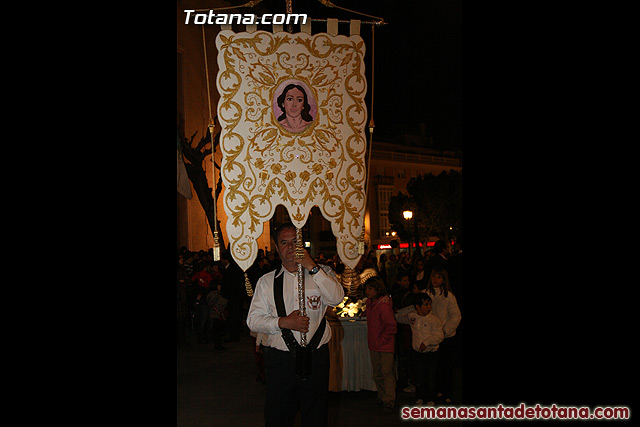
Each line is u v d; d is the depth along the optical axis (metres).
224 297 13.33
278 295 4.29
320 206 4.98
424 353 7.00
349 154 5.06
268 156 4.95
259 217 4.91
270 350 4.29
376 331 7.28
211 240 20.88
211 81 21.80
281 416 4.25
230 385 8.79
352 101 5.09
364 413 7.00
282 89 4.99
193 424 6.85
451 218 42.75
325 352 4.27
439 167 53.09
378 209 48.25
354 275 5.11
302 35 5.05
